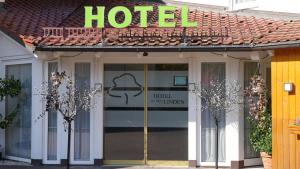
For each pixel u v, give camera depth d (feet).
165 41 39.55
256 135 40.34
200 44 38.99
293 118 36.42
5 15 47.42
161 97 43.37
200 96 41.04
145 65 43.39
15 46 44.32
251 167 42.16
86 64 43.04
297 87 36.27
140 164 43.19
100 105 42.80
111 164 43.24
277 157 37.42
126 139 43.39
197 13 48.52
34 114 43.09
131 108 43.42
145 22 41.70
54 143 43.16
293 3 43.32
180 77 43.16
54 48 39.47
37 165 42.86
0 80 43.55
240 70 41.88
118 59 43.06
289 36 36.58
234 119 41.73
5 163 44.04
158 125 43.29
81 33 41.50
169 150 43.14
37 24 44.78
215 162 40.57
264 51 39.01
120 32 41.42
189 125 42.45
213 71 42.57
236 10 47.85
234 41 38.96
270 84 42.70
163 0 52.06
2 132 46.24
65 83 41.98
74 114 37.50
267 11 45.29
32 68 43.32
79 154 43.09
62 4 51.83
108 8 49.03
